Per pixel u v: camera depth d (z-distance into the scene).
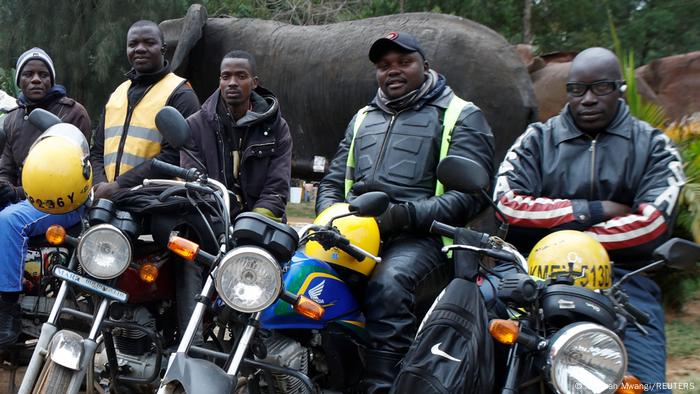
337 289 3.62
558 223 3.54
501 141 7.19
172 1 17.80
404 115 4.07
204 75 9.80
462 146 3.94
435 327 2.95
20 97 5.37
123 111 5.05
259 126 4.63
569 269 3.02
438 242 3.88
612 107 3.59
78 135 3.76
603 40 19.81
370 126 4.17
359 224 3.66
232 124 4.64
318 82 8.60
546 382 2.72
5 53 18.48
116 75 17.95
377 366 3.57
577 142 3.68
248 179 4.64
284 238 3.03
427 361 2.91
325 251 3.63
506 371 3.02
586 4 20.28
